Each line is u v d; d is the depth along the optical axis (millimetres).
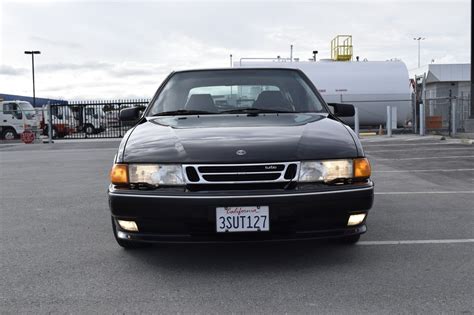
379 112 20469
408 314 2789
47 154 14680
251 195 3205
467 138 16078
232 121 4078
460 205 5824
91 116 25172
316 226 3338
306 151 3373
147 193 3309
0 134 26516
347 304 2938
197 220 3232
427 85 30328
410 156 11305
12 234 4789
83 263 3816
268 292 3146
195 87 4812
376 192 6758
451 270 3520
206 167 3277
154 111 4586
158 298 3086
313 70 20422
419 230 4652
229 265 3684
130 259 3891
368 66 20703
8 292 3230
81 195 7035
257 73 4992
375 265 3643
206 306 2945
